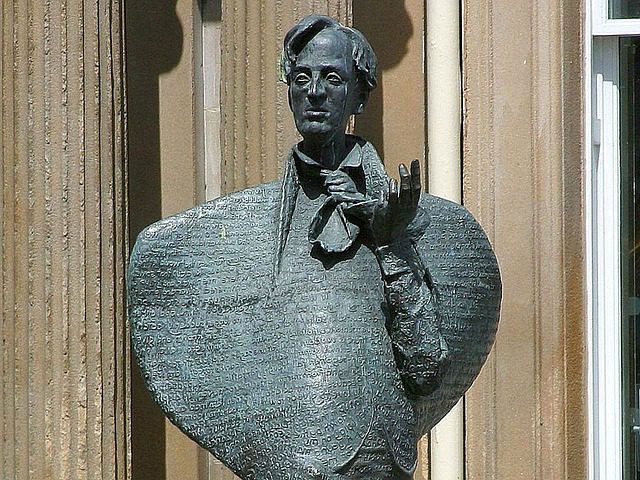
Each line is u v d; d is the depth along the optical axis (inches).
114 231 669.3
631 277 713.0
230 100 674.8
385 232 487.5
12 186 666.8
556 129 700.0
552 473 692.7
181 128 713.0
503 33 705.0
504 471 695.1
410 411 491.8
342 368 487.5
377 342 491.2
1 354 664.4
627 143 715.4
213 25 719.1
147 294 506.9
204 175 716.7
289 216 505.7
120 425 666.2
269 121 669.3
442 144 706.2
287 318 495.8
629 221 714.2
